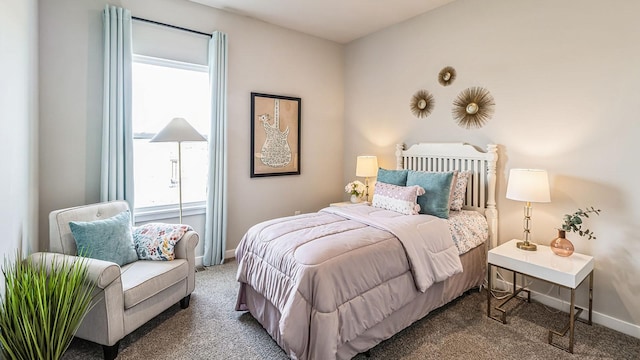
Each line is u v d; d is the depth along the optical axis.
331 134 4.60
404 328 2.27
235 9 3.48
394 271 2.10
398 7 3.45
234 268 3.43
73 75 2.71
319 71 4.41
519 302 2.75
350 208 3.00
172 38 3.21
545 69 2.68
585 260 2.30
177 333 2.26
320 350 1.70
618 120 2.31
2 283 1.61
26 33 2.12
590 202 2.46
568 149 2.57
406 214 2.81
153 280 2.20
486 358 2.01
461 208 3.14
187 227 2.62
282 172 4.11
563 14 2.56
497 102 3.00
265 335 2.25
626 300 2.31
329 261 1.85
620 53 2.29
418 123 3.72
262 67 3.85
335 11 3.55
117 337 1.94
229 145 3.65
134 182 3.06
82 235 2.20
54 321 1.56
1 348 1.48
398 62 3.91
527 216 2.60
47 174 2.63
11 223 1.76
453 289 2.62
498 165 3.01
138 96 3.14
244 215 3.83
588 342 2.18
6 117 1.67
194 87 3.46
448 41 3.37
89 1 2.76
